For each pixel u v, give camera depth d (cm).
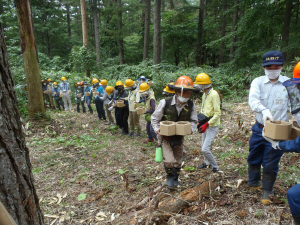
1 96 126
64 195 353
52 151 552
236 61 1212
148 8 1753
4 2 1697
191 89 276
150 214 240
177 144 313
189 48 2045
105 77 1608
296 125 228
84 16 1664
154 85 1100
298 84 187
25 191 142
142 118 862
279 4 978
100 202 330
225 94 1052
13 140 133
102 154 521
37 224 156
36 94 737
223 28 1758
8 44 1138
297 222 196
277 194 284
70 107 1116
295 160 374
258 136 269
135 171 422
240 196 288
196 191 295
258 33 1062
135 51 2525
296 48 926
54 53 2609
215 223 242
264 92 259
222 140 531
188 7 1809
